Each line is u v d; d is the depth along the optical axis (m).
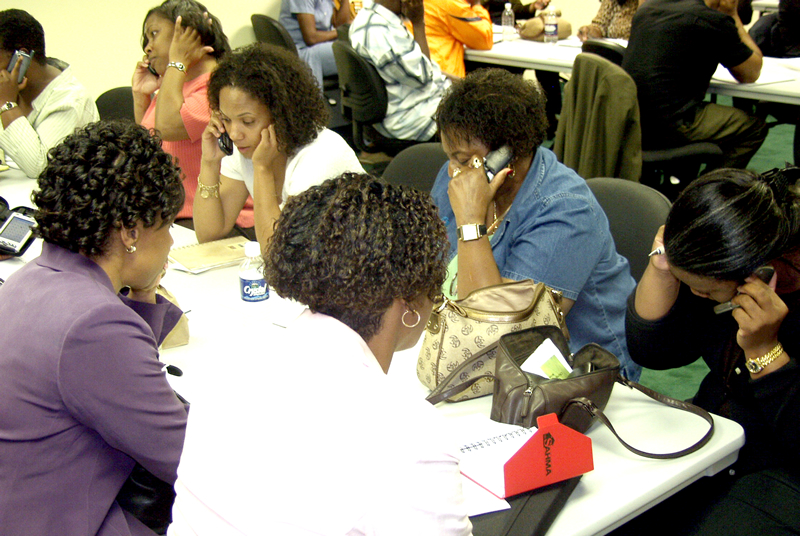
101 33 4.26
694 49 3.02
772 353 1.16
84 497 1.02
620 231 1.74
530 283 1.31
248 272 1.65
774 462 1.25
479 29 4.09
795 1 4.34
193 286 1.74
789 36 4.46
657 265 1.33
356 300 0.78
